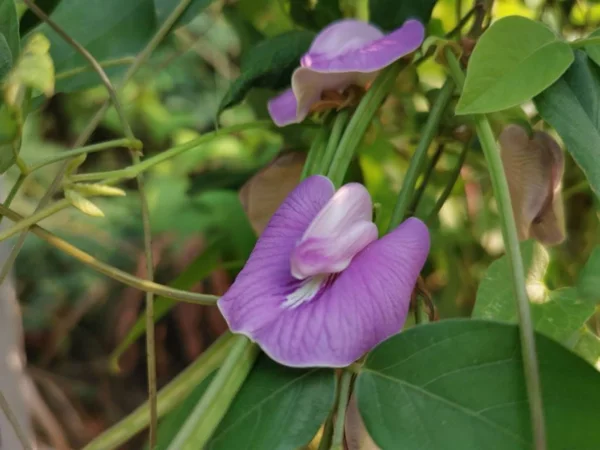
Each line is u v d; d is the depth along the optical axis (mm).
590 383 85
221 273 321
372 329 94
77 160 121
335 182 118
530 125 141
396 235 101
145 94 467
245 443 95
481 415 88
